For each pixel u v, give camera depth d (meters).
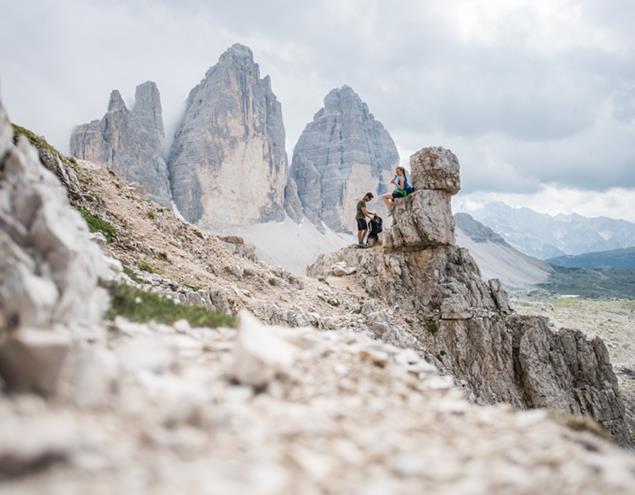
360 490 4.96
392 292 40.75
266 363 7.61
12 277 7.07
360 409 7.64
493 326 39.41
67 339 6.02
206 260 30.88
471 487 5.24
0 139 8.92
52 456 4.33
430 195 41.59
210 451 5.36
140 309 10.84
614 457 6.70
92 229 23.94
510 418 8.14
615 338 138.62
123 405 5.93
